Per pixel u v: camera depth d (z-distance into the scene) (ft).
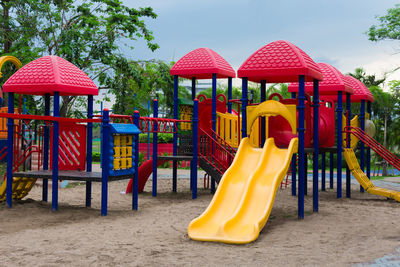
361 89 50.49
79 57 77.00
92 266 17.07
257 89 111.75
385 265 16.97
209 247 20.72
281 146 34.22
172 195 42.86
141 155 81.30
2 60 39.32
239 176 28.27
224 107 45.65
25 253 18.99
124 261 17.83
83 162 33.71
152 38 85.46
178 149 45.62
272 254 19.16
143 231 24.47
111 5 82.53
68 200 37.60
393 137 109.50
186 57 45.42
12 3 73.36
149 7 85.05
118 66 82.12
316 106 32.32
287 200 38.55
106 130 29.40
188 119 45.37
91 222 27.07
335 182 59.21
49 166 34.91
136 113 33.58
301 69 29.30
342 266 16.90
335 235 23.38
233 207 25.64
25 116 28.27
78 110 86.12
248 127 31.45
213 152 43.16
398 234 23.52
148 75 91.20
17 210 30.40
